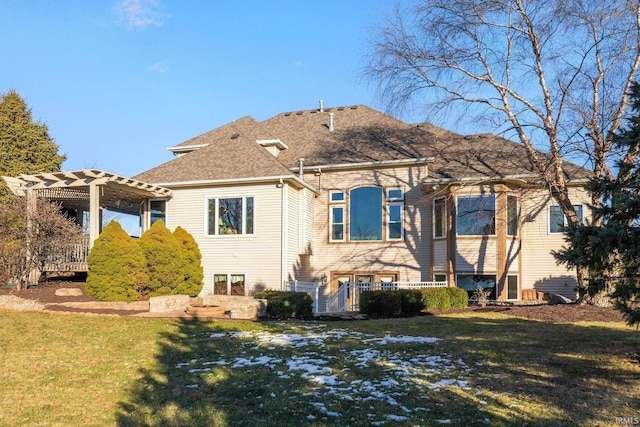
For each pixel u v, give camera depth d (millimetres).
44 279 18969
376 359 8375
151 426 5652
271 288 18562
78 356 8664
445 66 16797
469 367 7805
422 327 11805
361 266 20938
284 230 18656
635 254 6707
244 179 18969
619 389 6570
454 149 21500
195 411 6043
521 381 6996
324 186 21703
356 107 26484
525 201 19891
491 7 15586
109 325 11297
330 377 7281
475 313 14859
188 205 20031
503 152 20453
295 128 25750
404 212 20547
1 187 29766
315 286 17859
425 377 7254
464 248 18922
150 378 7453
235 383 7070
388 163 20500
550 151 15578
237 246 19219
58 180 17125
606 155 14312
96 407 6312
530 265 20031
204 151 22078
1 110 32219
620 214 7094
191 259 17172
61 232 17328
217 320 12656
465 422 5516
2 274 16516
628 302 7320
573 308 14414
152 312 13672
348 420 5633
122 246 14914
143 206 20719
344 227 21312
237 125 26406
